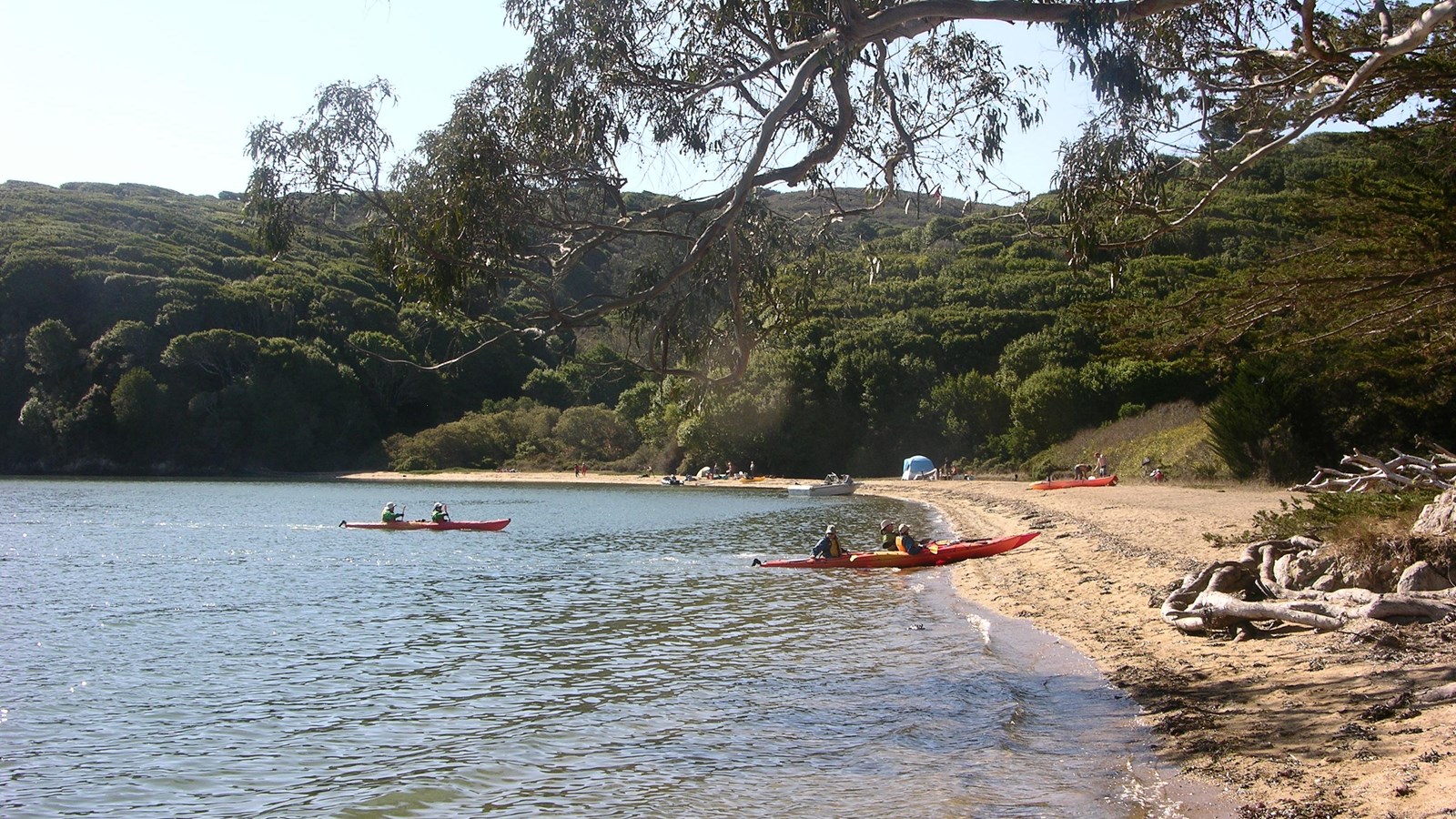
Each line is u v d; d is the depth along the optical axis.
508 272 12.36
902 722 9.82
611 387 86.56
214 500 50.88
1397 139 14.09
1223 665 10.66
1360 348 18.53
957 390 63.72
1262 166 44.75
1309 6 10.80
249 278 82.25
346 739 10.00
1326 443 34.94
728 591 19.88
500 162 11.75
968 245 72.81
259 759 9.43
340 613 17.73
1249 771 7.26
